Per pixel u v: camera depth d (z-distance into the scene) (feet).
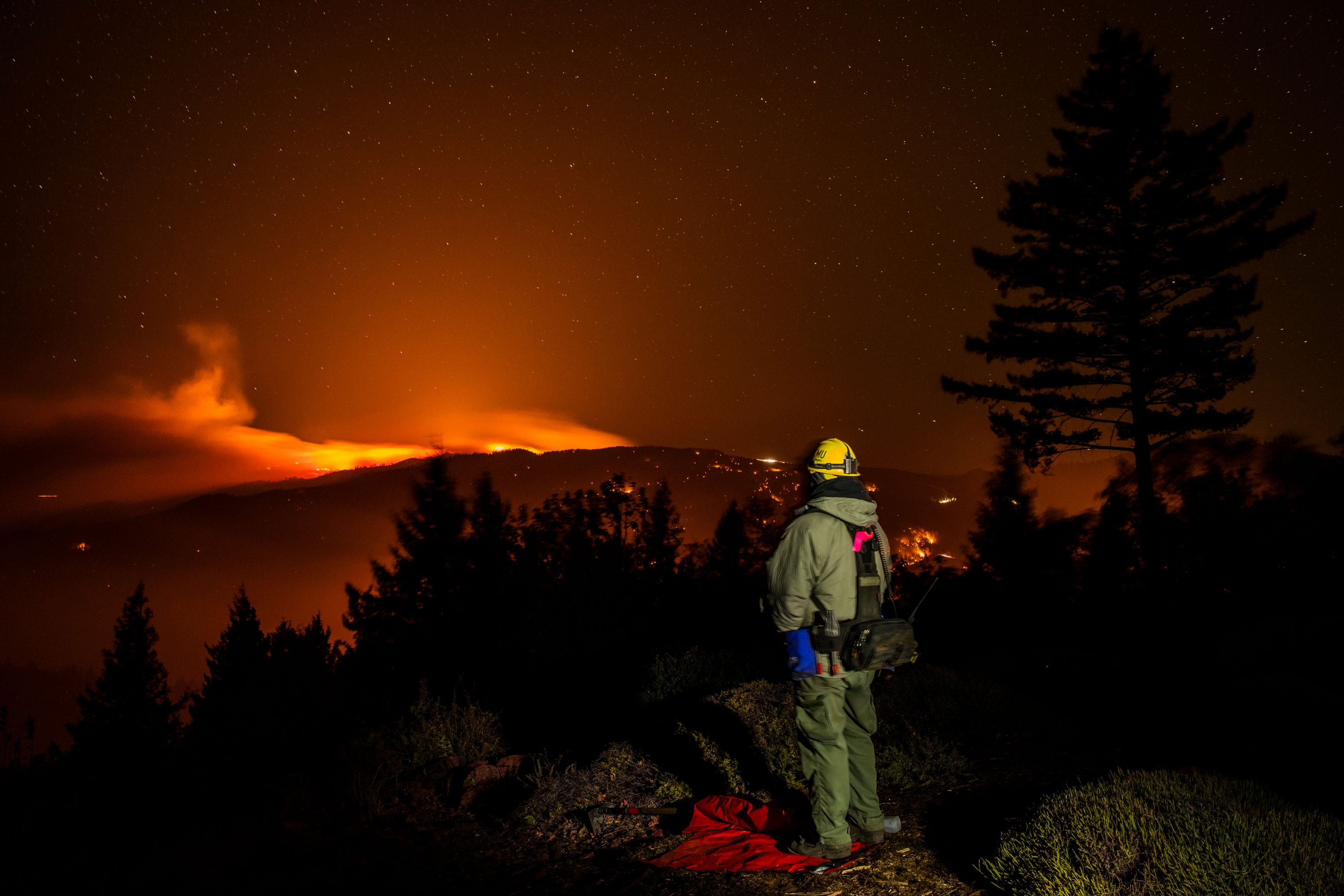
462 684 32.07
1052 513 51.90
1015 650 26.61
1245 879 9.45
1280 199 55.52
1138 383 56.39
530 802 15.62
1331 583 38.01
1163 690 20.51
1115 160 58.08
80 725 97.81
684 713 18.90
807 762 12.02
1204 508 44.78
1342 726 16.46
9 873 17.52
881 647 11.23
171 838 17.60
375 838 15.14
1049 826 11.07
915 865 11.75
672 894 11.44
